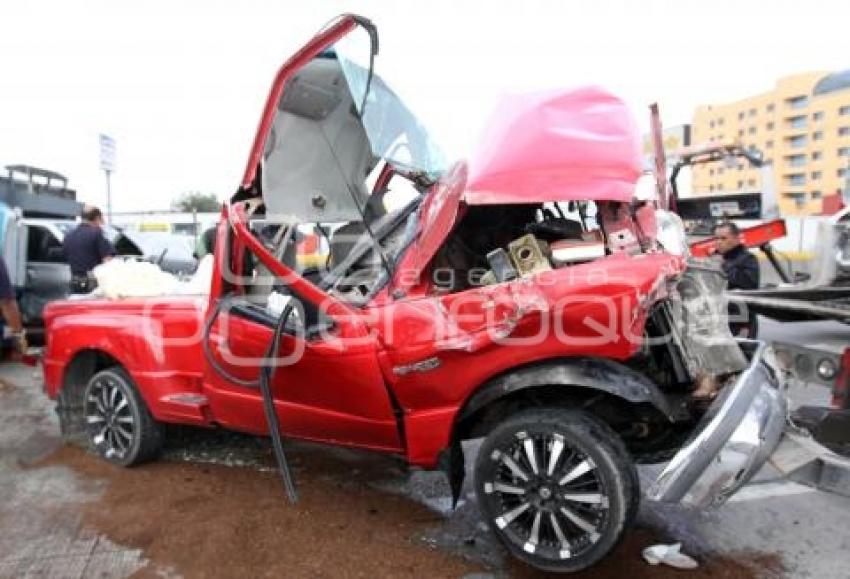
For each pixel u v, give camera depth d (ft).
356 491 13.94
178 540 11.82
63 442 16.97
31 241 30.35
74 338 16.10
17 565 11.02
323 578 10.57
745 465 9.48
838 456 10.22
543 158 10.27
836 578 10.41
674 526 12.16
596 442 9.71
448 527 12.28
